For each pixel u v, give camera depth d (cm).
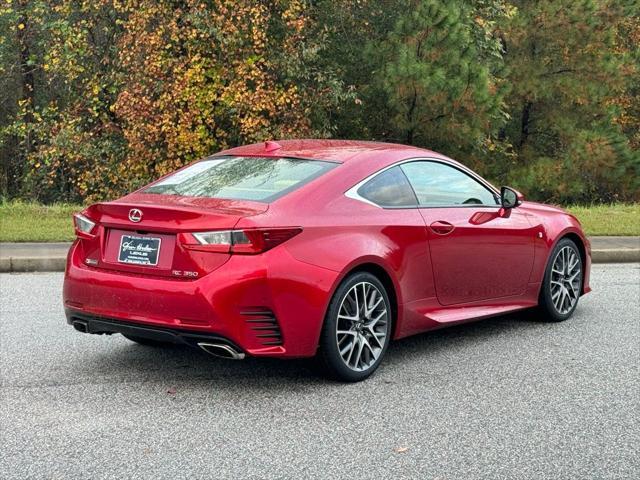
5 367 593
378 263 568
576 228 771
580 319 777
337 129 2598
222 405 511
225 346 508
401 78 2214
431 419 488
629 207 1741
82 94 2683
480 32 2472
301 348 526
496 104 2283
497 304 692
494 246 674
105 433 460
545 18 2641
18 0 2652
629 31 3431
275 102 2320
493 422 484
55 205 1644
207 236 508
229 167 601
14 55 2867
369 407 509
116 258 541
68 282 559
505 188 685
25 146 2988
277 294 511
